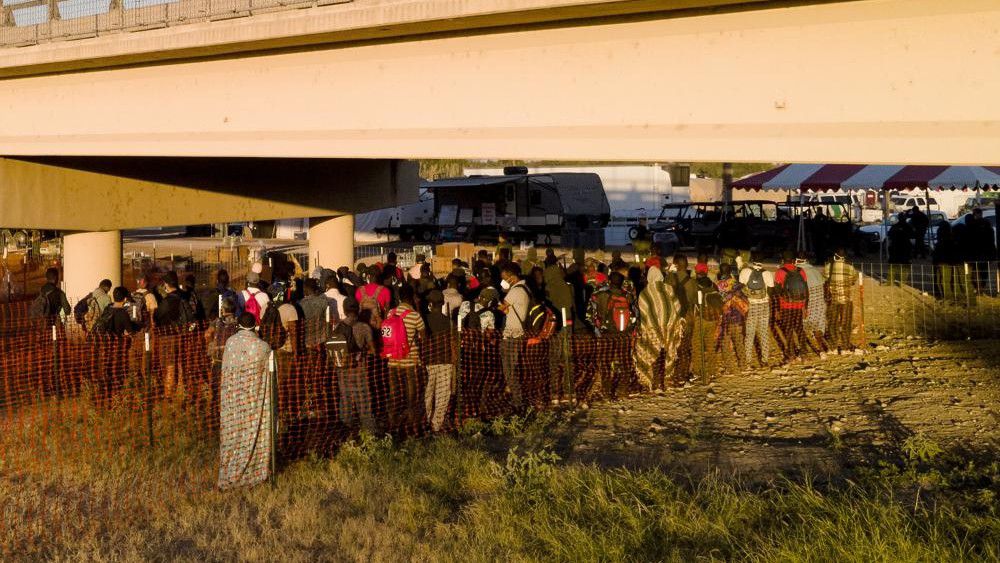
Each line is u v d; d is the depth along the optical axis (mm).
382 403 10297
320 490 7973
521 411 10781
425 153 11164
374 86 11594
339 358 9562
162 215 17688
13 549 6699
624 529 6566
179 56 13203
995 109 7551
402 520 7055
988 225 20234
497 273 13680
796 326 13445
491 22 10047
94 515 7473
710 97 8984
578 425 10297
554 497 7316
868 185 25312
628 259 30109
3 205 15375
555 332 11648
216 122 13320
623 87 9547
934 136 7832
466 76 10727
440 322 10195
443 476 8078
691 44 9062
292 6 11312
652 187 46438
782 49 8539
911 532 6062
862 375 12461
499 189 39188
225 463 8148
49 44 14125
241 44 12102
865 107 8141
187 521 7262
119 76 14398
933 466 8008
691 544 6383
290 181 20406
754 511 6758
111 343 11312
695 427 9891
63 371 12016
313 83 12195
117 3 13273
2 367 12156
